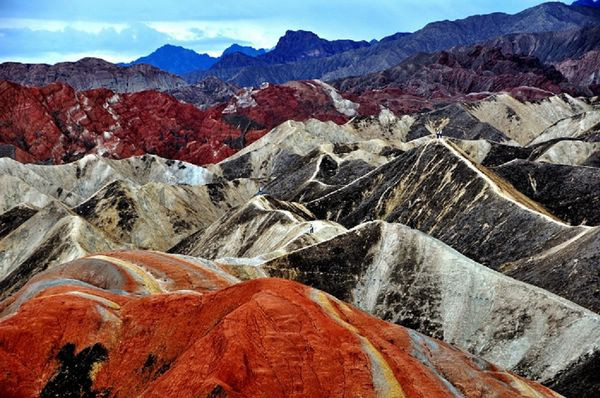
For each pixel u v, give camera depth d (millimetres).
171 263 66688
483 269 65625
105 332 44781
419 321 66375
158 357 43469
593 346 53906
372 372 39844
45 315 44562
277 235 97062
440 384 41625
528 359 56938
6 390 40031
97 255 67312
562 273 67812
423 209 101750
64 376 42062
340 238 77938
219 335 39688
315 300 46750
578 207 100438
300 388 37594
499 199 90125
